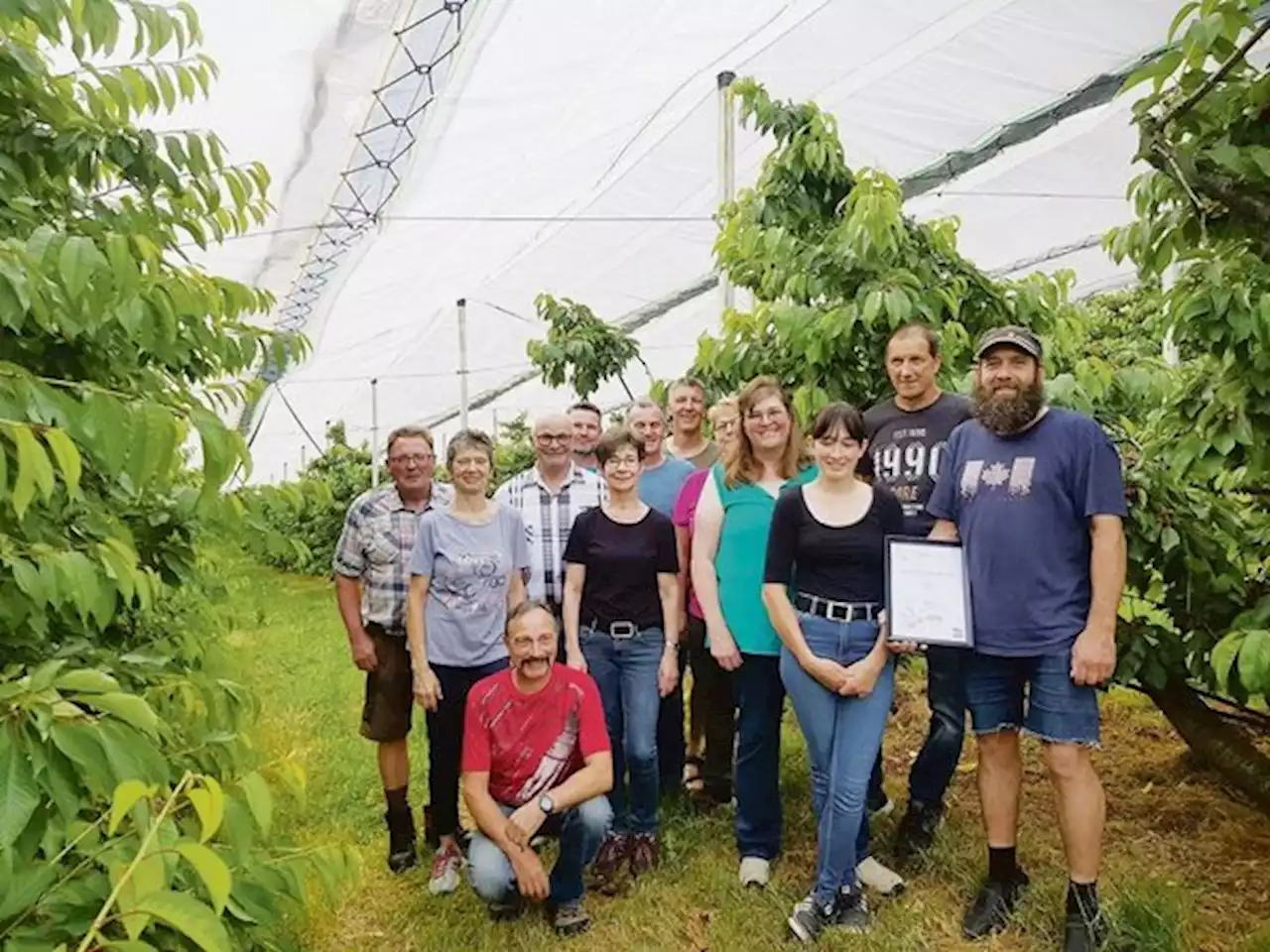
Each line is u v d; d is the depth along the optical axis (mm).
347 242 7422
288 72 4477
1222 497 3383
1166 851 3176
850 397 4070
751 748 3158
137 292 1471
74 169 2348
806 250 4086
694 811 3770
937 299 3828
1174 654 3146
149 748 1287
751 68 5594
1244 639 2342
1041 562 2586
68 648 1891
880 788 3566
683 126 6363
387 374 15000
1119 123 6531
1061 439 2592
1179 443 2857
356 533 3529
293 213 6395
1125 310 10086
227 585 4105
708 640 3227
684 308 11828
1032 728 2629
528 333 12703
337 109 5008
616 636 3387
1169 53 2082
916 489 3182
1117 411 3766
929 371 3230
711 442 4398
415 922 3082
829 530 2826
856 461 2887
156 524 2500
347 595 3535
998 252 10031
